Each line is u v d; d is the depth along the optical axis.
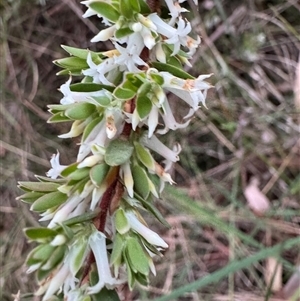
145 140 0.07
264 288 0.16
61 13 0.18
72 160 0.18
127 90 0.06
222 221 0.15
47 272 0.06
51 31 0.18
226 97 0.17
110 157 0.06
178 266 0.17
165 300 0.12
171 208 0.17
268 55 0.18
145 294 0.16
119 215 0.07
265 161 0.17
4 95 0.18
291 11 0.17
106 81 0.07
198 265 0.17
